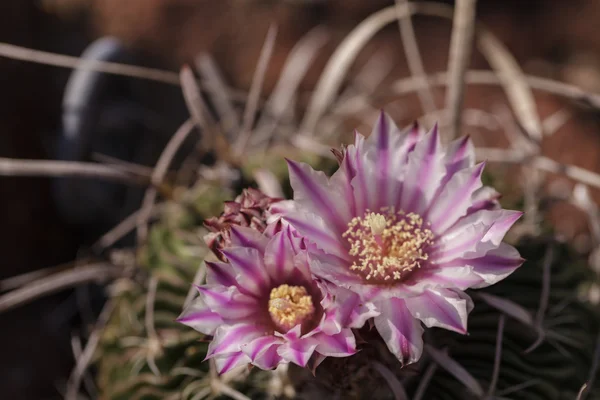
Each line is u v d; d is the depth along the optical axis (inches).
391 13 8.0
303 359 5.1
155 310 6.5
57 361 9.2
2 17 10.3
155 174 7.2
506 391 6.0
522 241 6.7
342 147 5.5
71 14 11.7
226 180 7.1
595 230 7.6
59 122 10.3
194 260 6.7
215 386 6.1
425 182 5.6
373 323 5.4
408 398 6.1
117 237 7.9
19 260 9.4
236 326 5.3
